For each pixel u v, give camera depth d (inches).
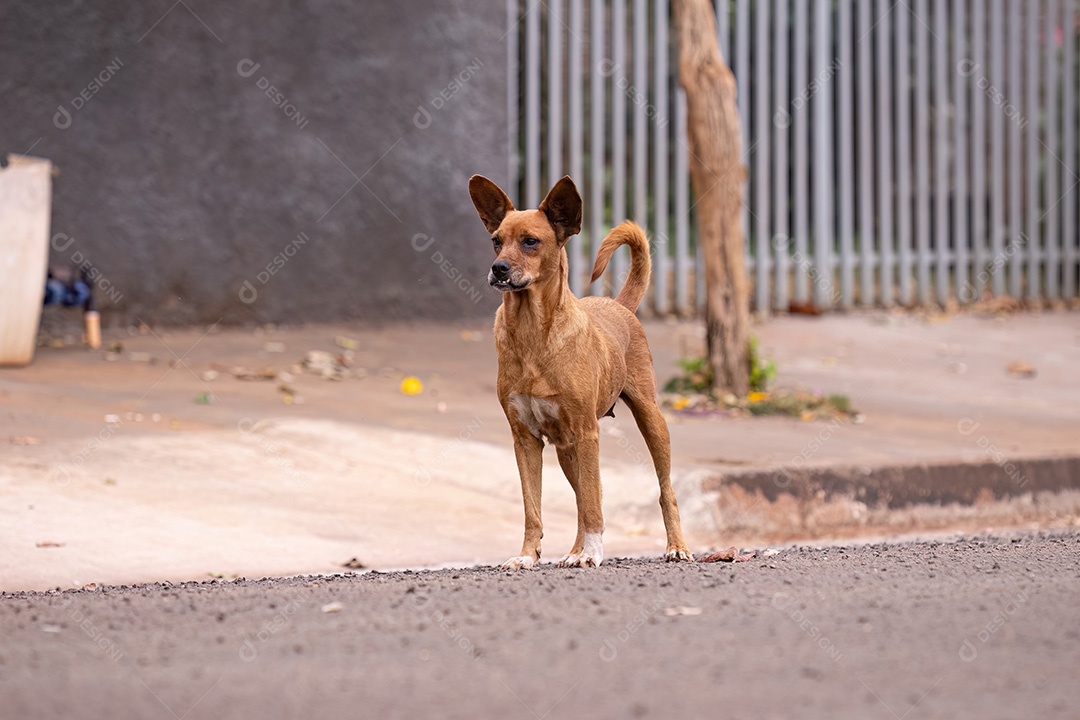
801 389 579.2
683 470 408.5
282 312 661.3
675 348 654.5
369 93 671.1
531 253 275.4
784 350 668.1
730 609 221.8
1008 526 430.3
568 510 396.5
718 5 736.3
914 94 817.5
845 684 177.0
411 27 676.1
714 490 398.9
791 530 401.4
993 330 741.9
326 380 546.3
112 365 548.4
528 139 709.9
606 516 392.5
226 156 647.8
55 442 409.1
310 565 330.3
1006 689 174.7
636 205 724.7
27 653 200.7
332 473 407.8
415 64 678.5
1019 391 609.9
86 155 622.2
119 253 630.5
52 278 585.0
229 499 375.6
